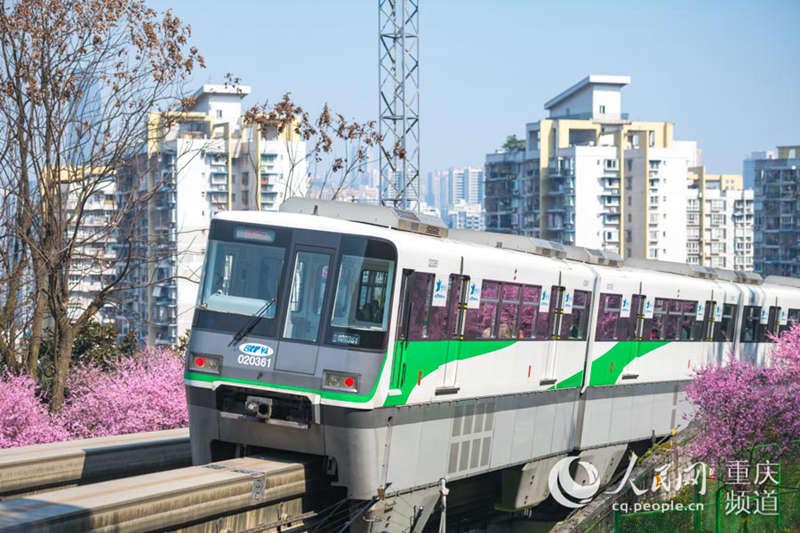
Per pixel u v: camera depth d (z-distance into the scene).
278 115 31.64
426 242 18.41
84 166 29.14
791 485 24.22
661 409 29.53
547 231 160.00
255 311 17.28
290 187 33.97
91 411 25.72
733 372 25.45
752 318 34.06
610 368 26.55
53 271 27.52
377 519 17.38
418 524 19.08
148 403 25.78
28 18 27.58
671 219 158.38
